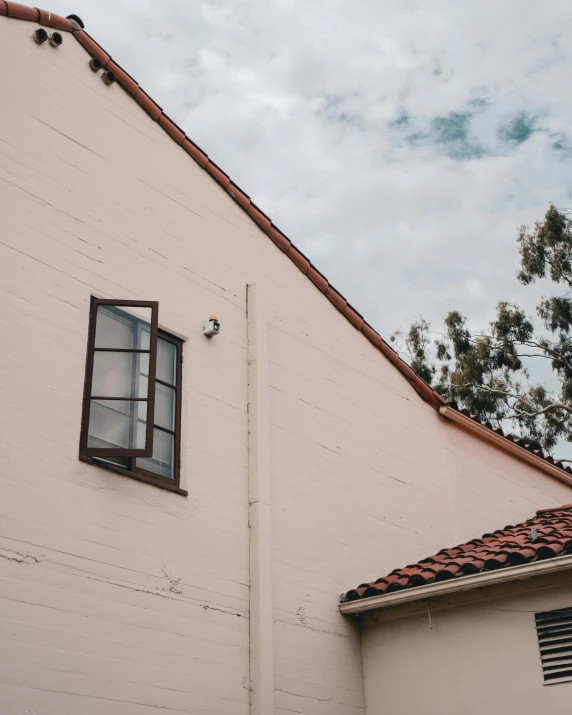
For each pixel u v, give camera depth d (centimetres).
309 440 1052
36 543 721
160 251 957
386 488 1132
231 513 910
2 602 682
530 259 2288
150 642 774
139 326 905
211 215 1045
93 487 784
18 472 730
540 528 1060
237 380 988
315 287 1163
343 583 1009
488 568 903
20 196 829
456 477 1254
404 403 1230
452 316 2355
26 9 902
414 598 938
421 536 1148
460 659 919
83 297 850
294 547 968
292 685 889
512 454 1387
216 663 823
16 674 671
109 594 758
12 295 784
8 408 743
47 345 796
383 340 1227
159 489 845
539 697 855
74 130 914
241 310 1035
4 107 851
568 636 861
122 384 861
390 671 963
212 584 854
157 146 1008
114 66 982
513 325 2283
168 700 768
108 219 911
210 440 924
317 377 1105
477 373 2258
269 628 876
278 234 1125
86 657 721
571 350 2230
